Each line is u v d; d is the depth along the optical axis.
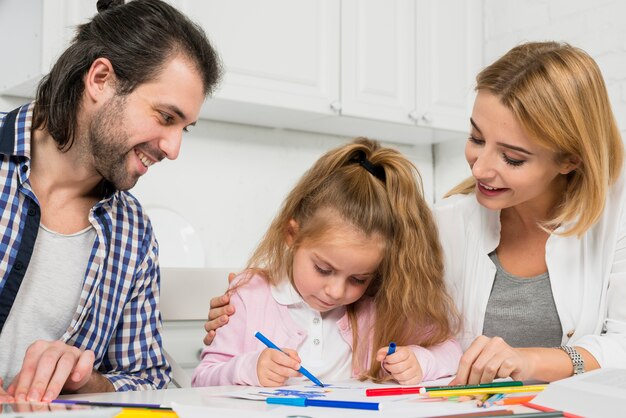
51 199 1.13
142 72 1.00
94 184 1.16
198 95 1.04
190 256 2.17
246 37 2.06
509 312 1.27
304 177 1.36
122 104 1.00
